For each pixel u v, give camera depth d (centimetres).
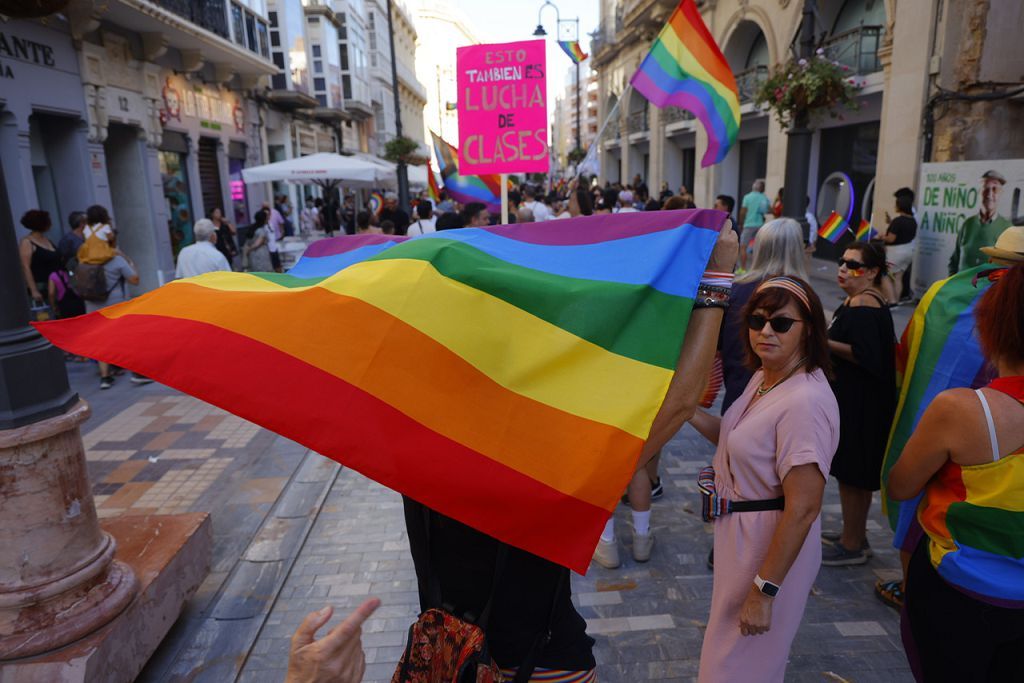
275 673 287
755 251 346
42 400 247
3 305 239
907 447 204
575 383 127
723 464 226
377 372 118
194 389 112
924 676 211
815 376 208
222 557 375
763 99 940
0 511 239
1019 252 223
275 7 2173
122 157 1317
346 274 132
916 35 1070
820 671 278
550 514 118
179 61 1496
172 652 300
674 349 130
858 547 351
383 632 312
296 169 1320
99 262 729
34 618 244
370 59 4394
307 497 445
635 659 290
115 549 276
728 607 214
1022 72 1002
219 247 1362
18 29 952
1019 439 181
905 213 921
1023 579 186
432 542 152
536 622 149
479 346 125
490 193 764
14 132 945
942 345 271
